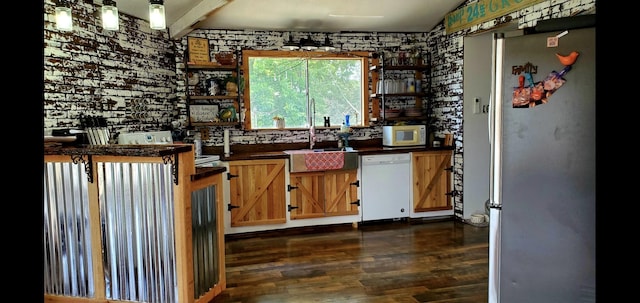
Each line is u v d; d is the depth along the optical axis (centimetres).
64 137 315
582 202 226
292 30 554
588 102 222
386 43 588
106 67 416
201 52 524
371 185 525
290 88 565
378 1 488
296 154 493
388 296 315
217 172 322
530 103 234
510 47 238
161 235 288
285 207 502
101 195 295
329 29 559
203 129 534
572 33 223
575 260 230
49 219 305
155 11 303
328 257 408
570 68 224
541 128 233
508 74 239
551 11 391
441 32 565
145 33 470
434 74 585
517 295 246
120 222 295
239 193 487
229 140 539
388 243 450
